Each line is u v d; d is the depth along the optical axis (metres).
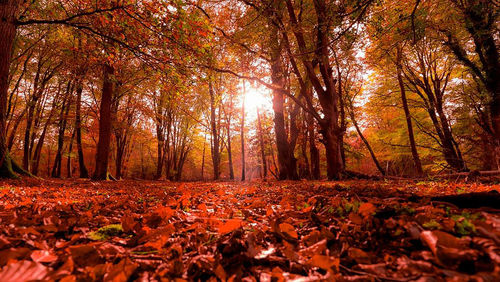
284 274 0.97
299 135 24.97
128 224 1.82
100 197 4.57
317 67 15.94
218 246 1.33
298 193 4.61
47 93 22.80
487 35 9.14
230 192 5.60
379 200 2.34
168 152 33.91
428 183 6.65
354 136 24.64
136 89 18.94
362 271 0.96
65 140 24.64
